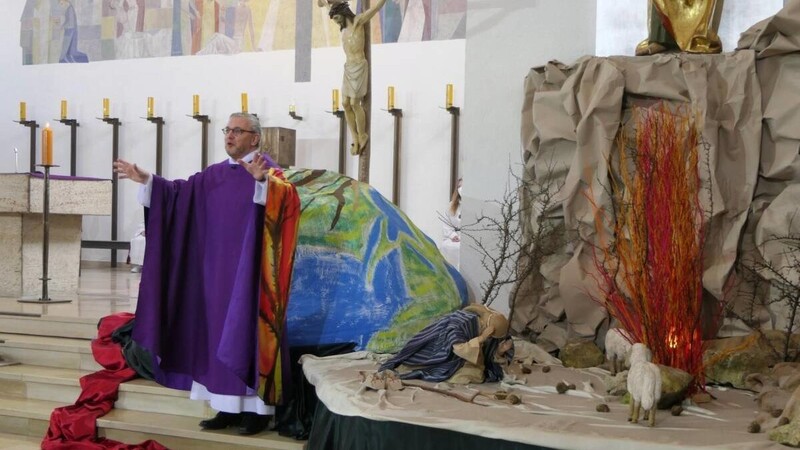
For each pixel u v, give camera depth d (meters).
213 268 5.11
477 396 4.38
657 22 5.75
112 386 5.57
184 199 5.30
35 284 8.02
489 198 6.29
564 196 5.68
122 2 12.12
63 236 8.22
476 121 6.34
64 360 6.20
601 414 4.02
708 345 5.02
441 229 10.57
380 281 5.62
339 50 11.11
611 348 4.68
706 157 5.23
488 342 4.83
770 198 5.32
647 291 4.35
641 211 4.40
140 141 12.09
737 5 5.98
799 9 5.11
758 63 5.37
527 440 3.65
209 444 5.00
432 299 5.70
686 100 5.45
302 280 5.59
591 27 6.08
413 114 10.69
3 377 6.02
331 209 5.80
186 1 11.81
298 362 5.27
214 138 11.72
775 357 4.77
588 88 5.70
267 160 5.25
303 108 11.27
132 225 12.16
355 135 6.48
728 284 5.22
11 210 7.59
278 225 4.89
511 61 6.25
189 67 11.84
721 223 5.27
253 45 11.52
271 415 5.09
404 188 10.73
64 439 5.29
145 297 5.18
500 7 6.29
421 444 3.89
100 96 12.26
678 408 4.02
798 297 4.79
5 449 5.29
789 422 3.59
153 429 5.15
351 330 5.50
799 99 5.15
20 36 12.61
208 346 5.10
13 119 12.66
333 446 4.30
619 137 5.57
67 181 7.85
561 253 5.85
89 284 9.22
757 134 5.27
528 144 5.97
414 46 10.66
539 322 5.93
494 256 6.25
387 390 4.48
